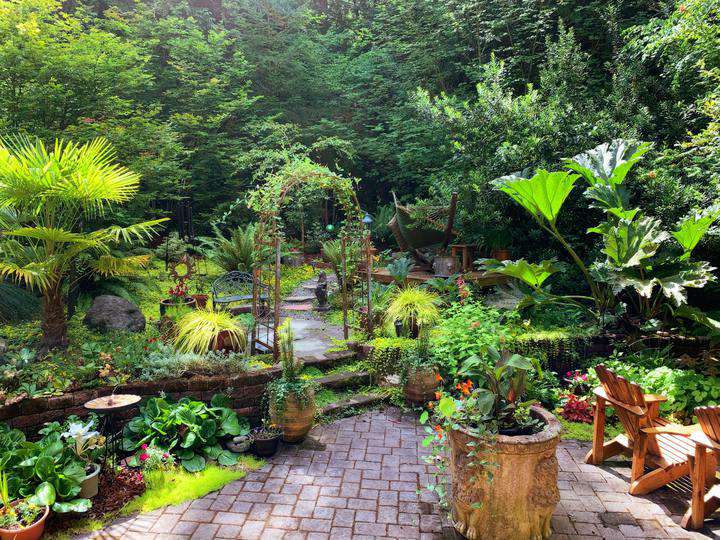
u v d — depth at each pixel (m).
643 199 7.03
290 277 11.43
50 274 4.68
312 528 3.20
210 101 14.52
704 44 6.85
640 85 8.85
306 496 3.58
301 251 14.66
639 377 5.01
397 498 3.56
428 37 14.41
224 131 15.56
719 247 6.17
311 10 18.86
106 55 8.80
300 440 4.43
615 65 10.04
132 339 5.36
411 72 15.52
